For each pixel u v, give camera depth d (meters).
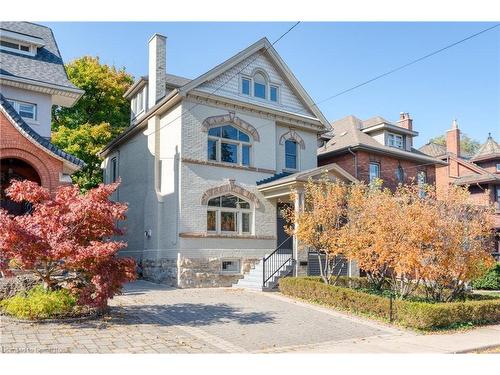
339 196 15.18
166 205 19.03
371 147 25.22
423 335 10.59
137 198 21.80
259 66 21.25
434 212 13.07
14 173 17.31
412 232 12.30
